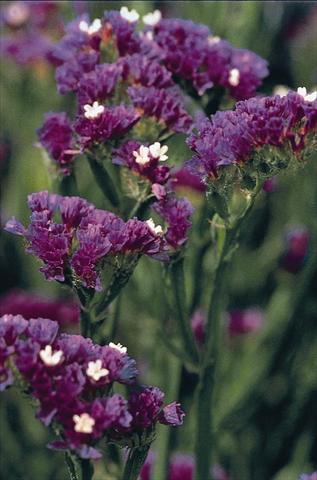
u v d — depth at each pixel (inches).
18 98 49.7
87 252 28.9
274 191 44.0
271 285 44.6
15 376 27.4
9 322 27.6
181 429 37.2
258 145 29.9
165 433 34.4
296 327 40.5
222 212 30.8
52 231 29.3
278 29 45.9
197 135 30.3
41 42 46.8
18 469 38.7
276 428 40.4
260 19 41.3
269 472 40.2
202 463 33.1
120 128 30.8
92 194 40.8
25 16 52.3
